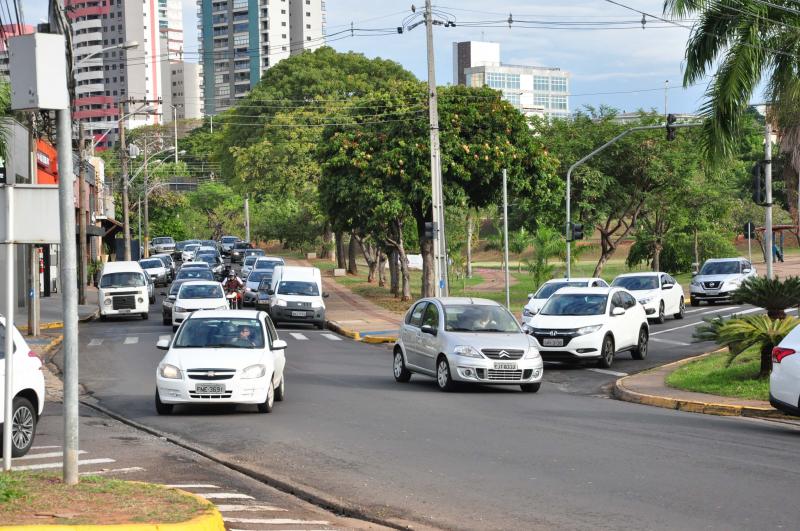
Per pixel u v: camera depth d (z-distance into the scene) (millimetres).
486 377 21219
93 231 66250
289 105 112562
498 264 108500
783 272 66312
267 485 11961
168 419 17578
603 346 26469
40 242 11125
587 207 56406
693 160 55188
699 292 49781
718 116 25500
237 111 117312
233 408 19000
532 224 60969
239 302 47938
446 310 22828
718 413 18234
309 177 101562
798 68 25359
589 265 91062
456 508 10516
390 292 64188
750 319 20594
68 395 10195
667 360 28484
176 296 42156
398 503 10805
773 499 10672
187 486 11594
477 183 49688
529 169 50531
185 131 191875
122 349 32844
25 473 10930
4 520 8672
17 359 13992
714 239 73562
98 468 12789
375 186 48812
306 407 18969
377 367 27656
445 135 48250
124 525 8547
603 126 56250
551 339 26375
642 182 57188
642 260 81188
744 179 92812
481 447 14234
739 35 25234
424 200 48250
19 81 9656
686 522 9703
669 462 12914
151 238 114375
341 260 88625
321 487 11703
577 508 10383
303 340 37125
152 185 114750
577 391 22422
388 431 15836
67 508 9219
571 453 13664
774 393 15445
